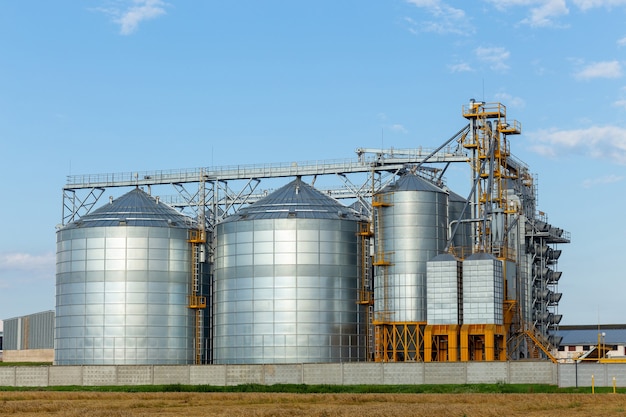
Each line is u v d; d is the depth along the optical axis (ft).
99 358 456.45
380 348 427.33
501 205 435.94
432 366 364.17
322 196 460.96
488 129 440.04
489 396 308.81
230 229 449.89
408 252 429.38
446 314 407.23
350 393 338.95
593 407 271.69
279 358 431.84
